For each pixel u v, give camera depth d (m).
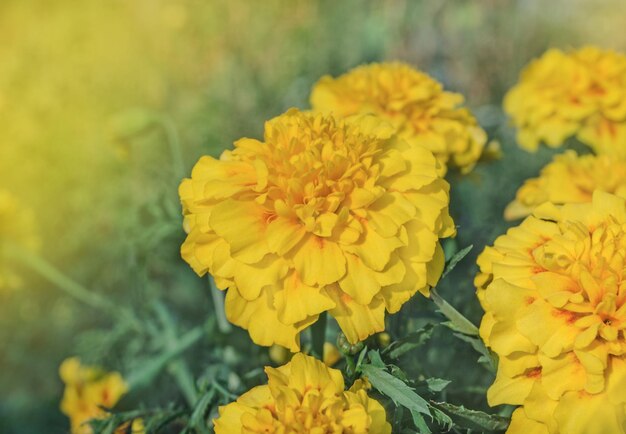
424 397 0.21
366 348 0.21
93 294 0.34
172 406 0.25
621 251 0.20
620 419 0.19
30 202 0.50
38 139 0.52
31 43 0.58
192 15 0.58
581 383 0.19
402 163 0.21
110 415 0.25
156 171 0.36
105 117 0.55
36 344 0.45
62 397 0.43
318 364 0.20
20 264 0.39
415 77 0.29
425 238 0.21
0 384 0.45
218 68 0.57
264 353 0.27
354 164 0.21
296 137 0.21
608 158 0.28
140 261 0.33
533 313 0.20
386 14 0.57
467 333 0.22
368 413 0.20
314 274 0.20
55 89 0.55
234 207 0.21
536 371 0.20
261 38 0.56
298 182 0.21
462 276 0.29
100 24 0.59
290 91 0.50
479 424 0.21
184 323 0.38
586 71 0.32
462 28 0.58
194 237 0.21
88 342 0.35
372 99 0.28
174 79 0.58
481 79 0.57
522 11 0.60
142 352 0.36
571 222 0.21
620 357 0.19
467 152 0.29
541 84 0.33
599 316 0.20
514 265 0.21
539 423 0.20
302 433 0.19
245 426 0.19
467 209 0.39
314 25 0.56
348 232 0.20
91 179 0.50
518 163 0.44
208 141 0.39
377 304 0.21
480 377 0.25
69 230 0.49
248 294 0.20
